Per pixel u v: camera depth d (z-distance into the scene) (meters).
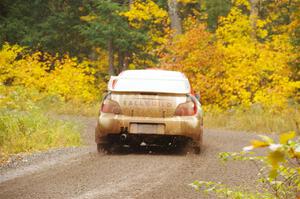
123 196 8.48
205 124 24.81
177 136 13.68
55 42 42.06
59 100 31.31
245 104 26.98
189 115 13.63
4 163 12.01
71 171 10.81
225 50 29.20
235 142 16.80
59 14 41.62
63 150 13.93
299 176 5.76
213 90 28.33
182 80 14.27
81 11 42.50
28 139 14.60
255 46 30.48
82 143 16.23
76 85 33.03
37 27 42.00
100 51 44.59
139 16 36.59
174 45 29.75
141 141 13.86
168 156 13.13
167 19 38.16
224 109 28.41
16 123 15.38
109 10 38.47
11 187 9.38
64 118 24.84
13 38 40.88
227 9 43.00
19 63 34.34
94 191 8.88
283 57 28.50
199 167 11.43
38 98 30.41
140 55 42.03
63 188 9.15
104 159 12.44
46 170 11.01
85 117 28.09
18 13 41.34
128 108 13.66
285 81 27.67
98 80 43.44
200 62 28.75
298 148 3.30
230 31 32.94
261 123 23.25
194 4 45.34
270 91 26.92
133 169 11.04
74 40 43.00
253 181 9.73
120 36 39.47
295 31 27.89
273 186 6.46
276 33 41.53
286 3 38.47
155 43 42.66
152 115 13.63
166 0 41.44
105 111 13.77
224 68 28.88
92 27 39.16
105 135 13.70
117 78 14.27
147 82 14.01
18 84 33.38
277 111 25.94
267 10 41.53
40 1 41.53
